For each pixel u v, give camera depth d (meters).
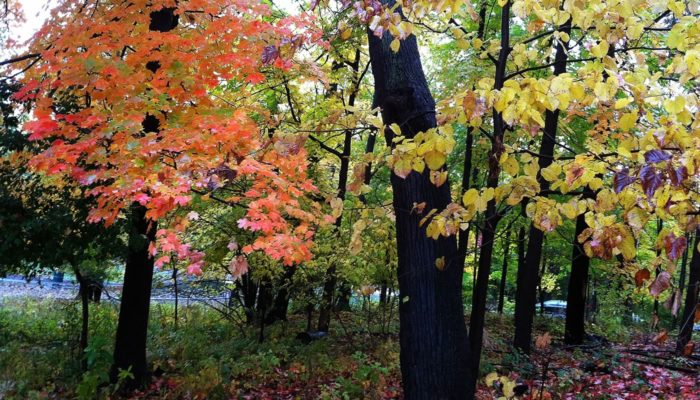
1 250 5.88
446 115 2.23
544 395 4.95
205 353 8.46
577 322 11.00
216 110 4.48
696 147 1.78
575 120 8.36
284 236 4.32
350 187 2.76
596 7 2.21
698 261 9.63
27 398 6.35
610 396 6.53
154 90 4.15
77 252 6.59
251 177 4.73
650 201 1.99
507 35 3.82
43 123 3.75
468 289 19.62
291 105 9.09
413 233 3.53
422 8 2.67
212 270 10.34
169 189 3.77
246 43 4.75
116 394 6.50
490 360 8.33
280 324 10.97
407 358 3.52
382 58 3.64
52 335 9.77
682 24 1.97
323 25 7.61
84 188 5.98
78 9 5.55
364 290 4.64
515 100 2.15
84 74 3.84
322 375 7.67
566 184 2.26
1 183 6.14
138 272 6.88
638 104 2.03
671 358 9.28
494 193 2.35
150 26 5.94
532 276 8.48
